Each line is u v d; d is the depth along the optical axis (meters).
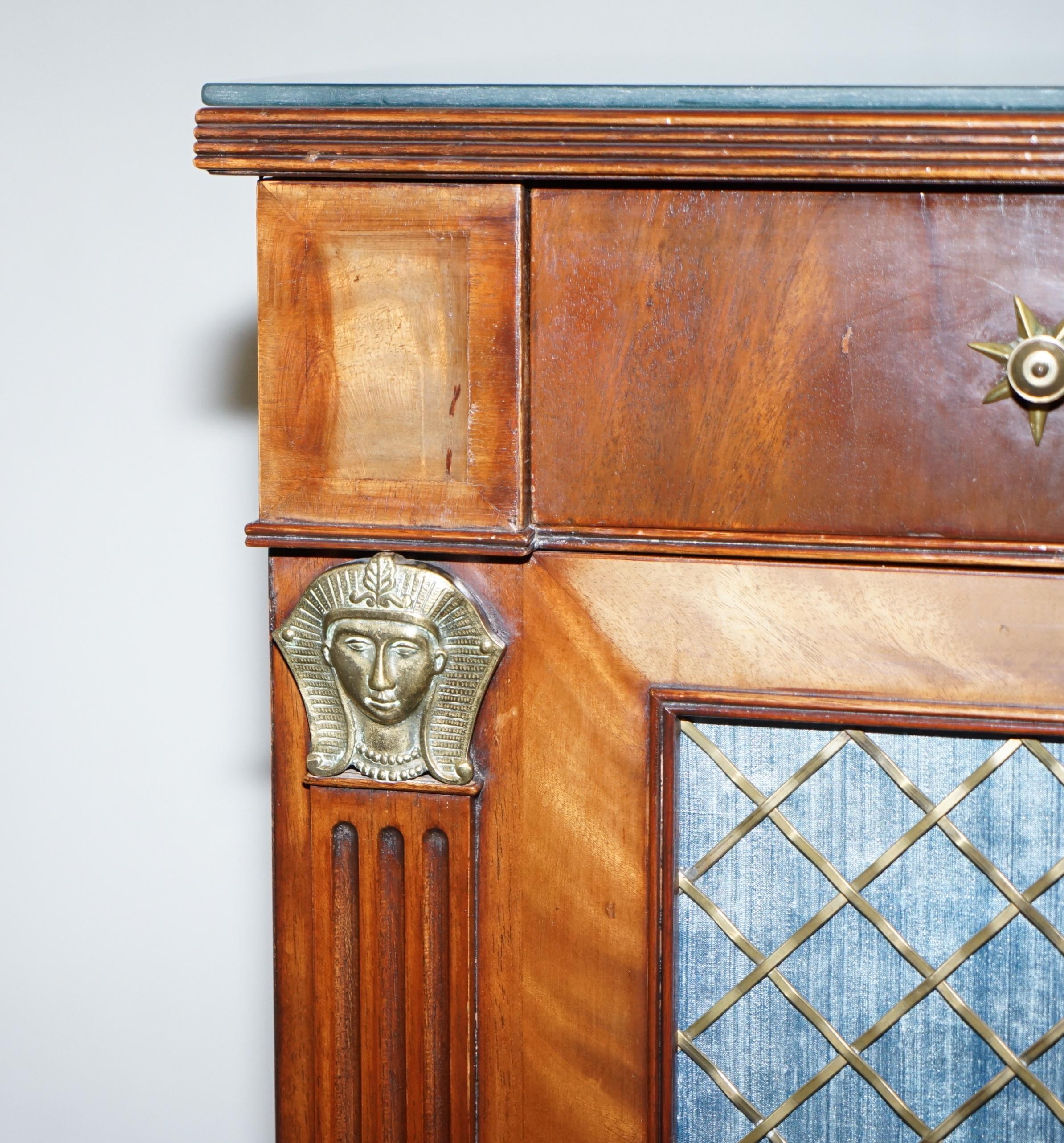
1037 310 0.59
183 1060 1.37
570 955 0.68
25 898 1.37
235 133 0.62
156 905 1.36
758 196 0.60
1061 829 0.64
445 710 0.66
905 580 0.62
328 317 0.64
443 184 0.62
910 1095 0.67
